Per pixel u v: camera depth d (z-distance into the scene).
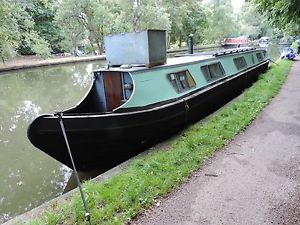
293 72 16.25
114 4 42.50
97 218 3.88
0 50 28.58
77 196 4.41
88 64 34.12
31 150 8.29
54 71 28.95
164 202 4.27
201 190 4.54
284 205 4.09
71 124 5.50
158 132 6.72
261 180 4.78
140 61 7.02
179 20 44.81
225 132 6.76
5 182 6.50
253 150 5.94
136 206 4.11
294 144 6.16
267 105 9.22
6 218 5.20
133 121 6.03
